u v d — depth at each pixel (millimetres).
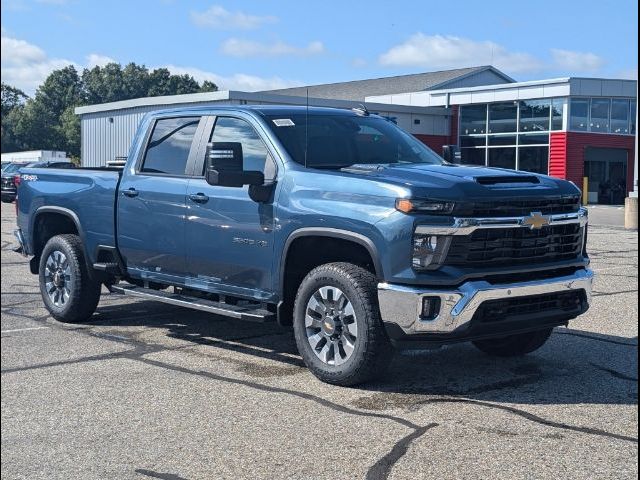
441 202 5402
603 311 8969
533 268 5742
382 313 5500
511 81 59594
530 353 6980
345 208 5754
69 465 4457
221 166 6180
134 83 147125
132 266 7723
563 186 6078
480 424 5039
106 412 5363
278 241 6215
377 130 7156
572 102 38250
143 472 4348
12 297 10227
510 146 40719
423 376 6215
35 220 8734
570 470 4273
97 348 7219
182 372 6363
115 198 7730
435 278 5391
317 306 5988
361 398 5621
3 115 124312
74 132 122062
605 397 5629
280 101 34156
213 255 6766
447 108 42344
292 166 6285
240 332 7902
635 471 4250
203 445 4730
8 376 6273
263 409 5391
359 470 4316
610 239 18734
